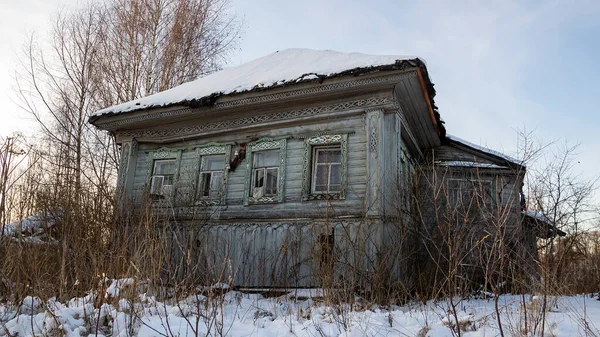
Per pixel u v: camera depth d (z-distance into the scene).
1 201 6.37
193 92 12.57
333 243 8.90
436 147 14.87
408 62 9.46
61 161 15.95
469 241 6.55
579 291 9.39
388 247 8.57
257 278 10.30
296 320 6.10
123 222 7.63
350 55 11.64
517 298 7.18
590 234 9.53
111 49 20.67
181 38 21.53
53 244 6.95
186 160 12.73
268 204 11.09
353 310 6.48
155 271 6.42
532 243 6.69
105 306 5.40
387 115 10.47
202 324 5.36
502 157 13.41
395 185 9.80
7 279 5.91
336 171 10.79
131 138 13.53
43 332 4.85
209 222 11.34
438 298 7.57
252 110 11.88
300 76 10.59
